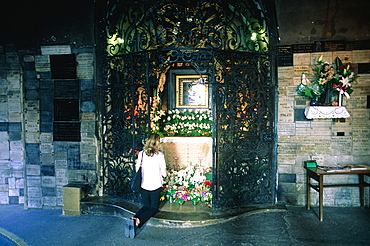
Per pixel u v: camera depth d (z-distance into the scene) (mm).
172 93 6922
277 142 5012
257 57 4879
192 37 4980
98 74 5137
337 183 4965
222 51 4609
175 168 6160
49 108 5285
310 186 4742
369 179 4875
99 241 3895
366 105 4824
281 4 4680
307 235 3883
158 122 6387
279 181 5047
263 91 4863
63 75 5195
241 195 4902
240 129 4926
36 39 5156
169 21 5133
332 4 4562
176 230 4145
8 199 5645
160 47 5008
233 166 4805
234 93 4730
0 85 5480
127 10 5047
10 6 5000
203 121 6430
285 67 4926
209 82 4660
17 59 5367
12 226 4500
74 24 4996
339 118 4879
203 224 4258
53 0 4922
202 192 4883
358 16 4609
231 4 4906
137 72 4906
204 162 6141
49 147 5320
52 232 4242
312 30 4797
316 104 4738
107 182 5258
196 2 4695
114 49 5215
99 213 4922
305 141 4965
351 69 4633
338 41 4797
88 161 5227
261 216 4547
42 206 5375
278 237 3844
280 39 4895
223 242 3746
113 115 5207
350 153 4902
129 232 3943
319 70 4660
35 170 5379
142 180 4133
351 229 4043
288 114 4973
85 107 5172
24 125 5367
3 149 5570
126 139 5109
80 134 5215
